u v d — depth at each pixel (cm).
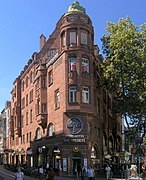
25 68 7262
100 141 5400
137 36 4812
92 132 4872
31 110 6569
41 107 5572
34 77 6316
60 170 4641
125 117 5050
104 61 5094
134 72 4762
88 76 4856
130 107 4850
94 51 5556
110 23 5041
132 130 5059
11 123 8388
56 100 5106
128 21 4928
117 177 4700
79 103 4700
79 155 4647
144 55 4756
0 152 10719
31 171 4825
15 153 7756
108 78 4909
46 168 4428
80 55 4819
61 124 4819
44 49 6475
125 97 4872
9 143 9025
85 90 4816
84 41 4922
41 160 5709
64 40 4953
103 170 5088
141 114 4922
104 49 5103
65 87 4772
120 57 4778
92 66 4959
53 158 5028
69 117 4716
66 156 4634
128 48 4759
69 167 4603
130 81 4781
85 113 4725
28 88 6894
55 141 4962
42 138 5606
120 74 4788
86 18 4988
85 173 4403
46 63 5697
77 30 4881
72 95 4756
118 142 7594
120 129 7938
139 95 4722
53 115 5184
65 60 4841
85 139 4656
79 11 4972
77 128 4684
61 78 4919
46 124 5506
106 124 6141
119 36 4788
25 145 6975
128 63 4747
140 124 5200
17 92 7762
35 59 6462
